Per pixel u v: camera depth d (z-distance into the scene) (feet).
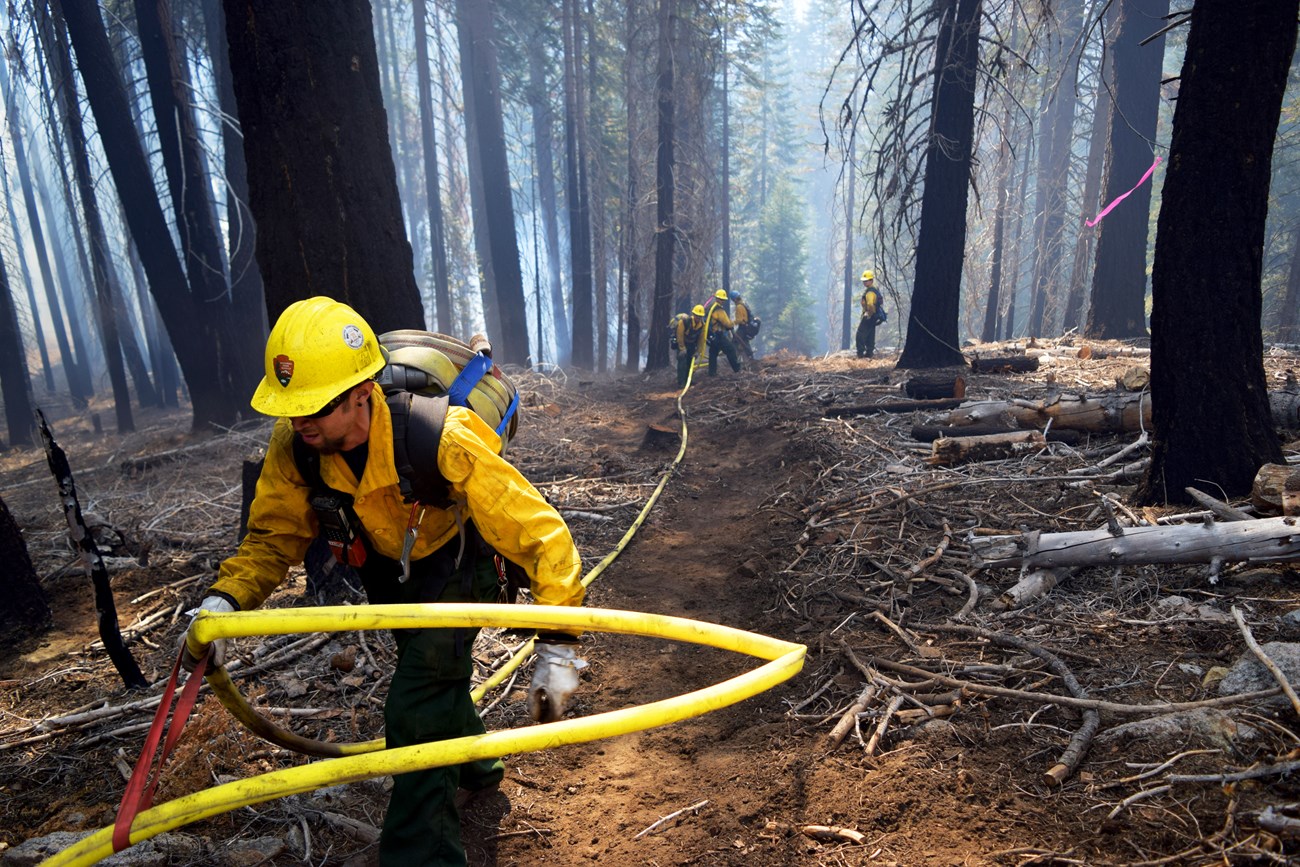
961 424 22.16
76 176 50.65
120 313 76.02
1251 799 7.65
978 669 10.82
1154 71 48.06
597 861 8.33
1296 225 91.81
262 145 14.56
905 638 11.96
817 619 13.56
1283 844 6.98
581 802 9.52
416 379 7.16
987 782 8.63
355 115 14.76
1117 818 7.75
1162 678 10.00
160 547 18.42
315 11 14.23
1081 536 12.97
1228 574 12.20
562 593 6.43
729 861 8.05
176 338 42.11
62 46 40.83
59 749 10.36
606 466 25.55
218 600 6.72
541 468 25.89
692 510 21.81
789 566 15.75
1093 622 11.71
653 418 37.70
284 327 6.26
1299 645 9.36
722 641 6.24
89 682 12.17
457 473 6.52
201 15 56.85
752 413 32.45
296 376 6.14
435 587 7.25
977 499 17.46
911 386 28.60
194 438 40.75
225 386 43.01
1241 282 13.92
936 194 37.93
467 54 89.86
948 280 38.47
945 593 13.62
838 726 9.99
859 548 15.74
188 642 6.02
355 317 6.57
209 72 52.11
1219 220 13.79
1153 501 15.05
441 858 6.97
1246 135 13.41
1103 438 20.29
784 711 11.05
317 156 14.49
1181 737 8.67
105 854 5.34
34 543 18.79
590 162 85.66
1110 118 49.80
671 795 9.48
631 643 13.96
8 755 10.29
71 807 9.18
